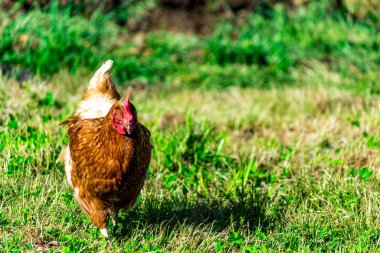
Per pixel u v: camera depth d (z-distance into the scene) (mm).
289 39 19359
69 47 15797
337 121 13109
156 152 10828
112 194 7426
